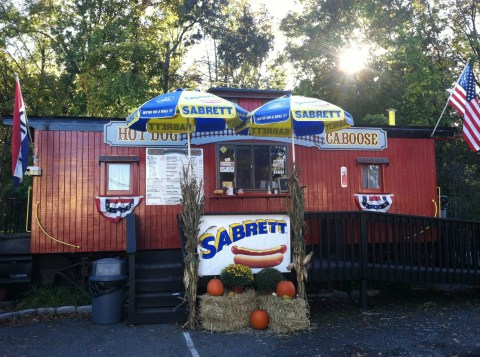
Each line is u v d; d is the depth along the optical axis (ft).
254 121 26.25
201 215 23.93
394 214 28.58
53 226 29.09
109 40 62.13
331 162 34.01
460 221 29.91
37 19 68.64
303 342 20.85
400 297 31.40
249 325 22.93
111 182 30.22
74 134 29.89
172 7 73.87
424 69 56.49
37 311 26.23
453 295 32.09
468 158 59.41
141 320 23.88
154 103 24.34
